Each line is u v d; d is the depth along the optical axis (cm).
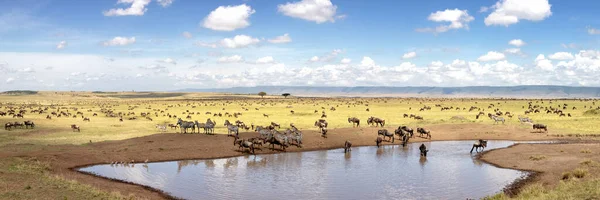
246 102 14850
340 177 3052
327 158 3944
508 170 3300
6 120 6462
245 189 2688
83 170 3256
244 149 4284
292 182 2889
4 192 2120
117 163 3553
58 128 5484
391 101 15600
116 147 4075
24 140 4384
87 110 9938
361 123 6738
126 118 7362
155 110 9844
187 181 2912
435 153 4266
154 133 5131
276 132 4628
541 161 3488
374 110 9856
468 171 3278
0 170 2653
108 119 7138
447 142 5191
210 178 3014
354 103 13650
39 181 2436
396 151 4428
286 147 4516
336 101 16012
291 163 3656
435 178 3014
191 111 9462
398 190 2669
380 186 2775
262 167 3456
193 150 4097
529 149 4241
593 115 7806
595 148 4041
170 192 2609
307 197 2505
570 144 4503
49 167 3073
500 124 6581
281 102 14950
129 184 2788
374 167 3456
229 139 4644
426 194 2566
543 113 8800
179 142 4394
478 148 4616
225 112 8925
